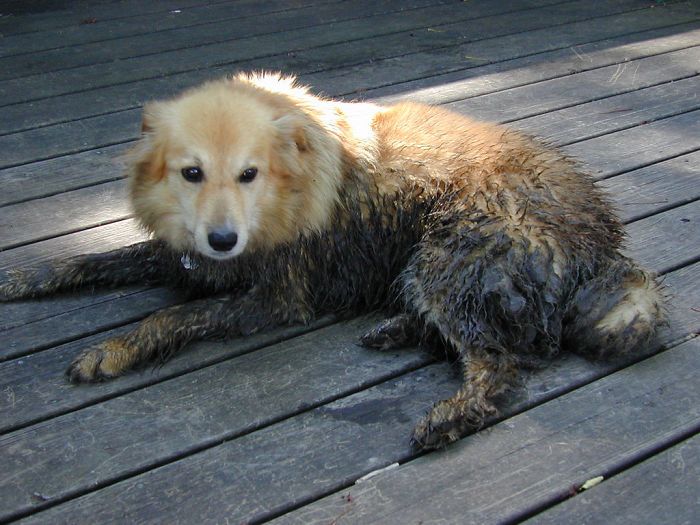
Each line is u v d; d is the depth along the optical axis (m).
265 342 1.43
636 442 1.24
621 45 2.47
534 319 1.34
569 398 1.31
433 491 1.18
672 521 1.14
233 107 1.35
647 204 1.72
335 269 1.48
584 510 1.16
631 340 1.32
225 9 2.78
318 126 1.42
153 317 1.40
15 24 2.62
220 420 1.28
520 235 1.36
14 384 1.33
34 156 1.89
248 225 1.35
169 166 1.36
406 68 2.30
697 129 2.00
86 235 1.65
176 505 1.16
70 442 1.24
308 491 1.18
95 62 2.33
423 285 1.40
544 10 2.77
